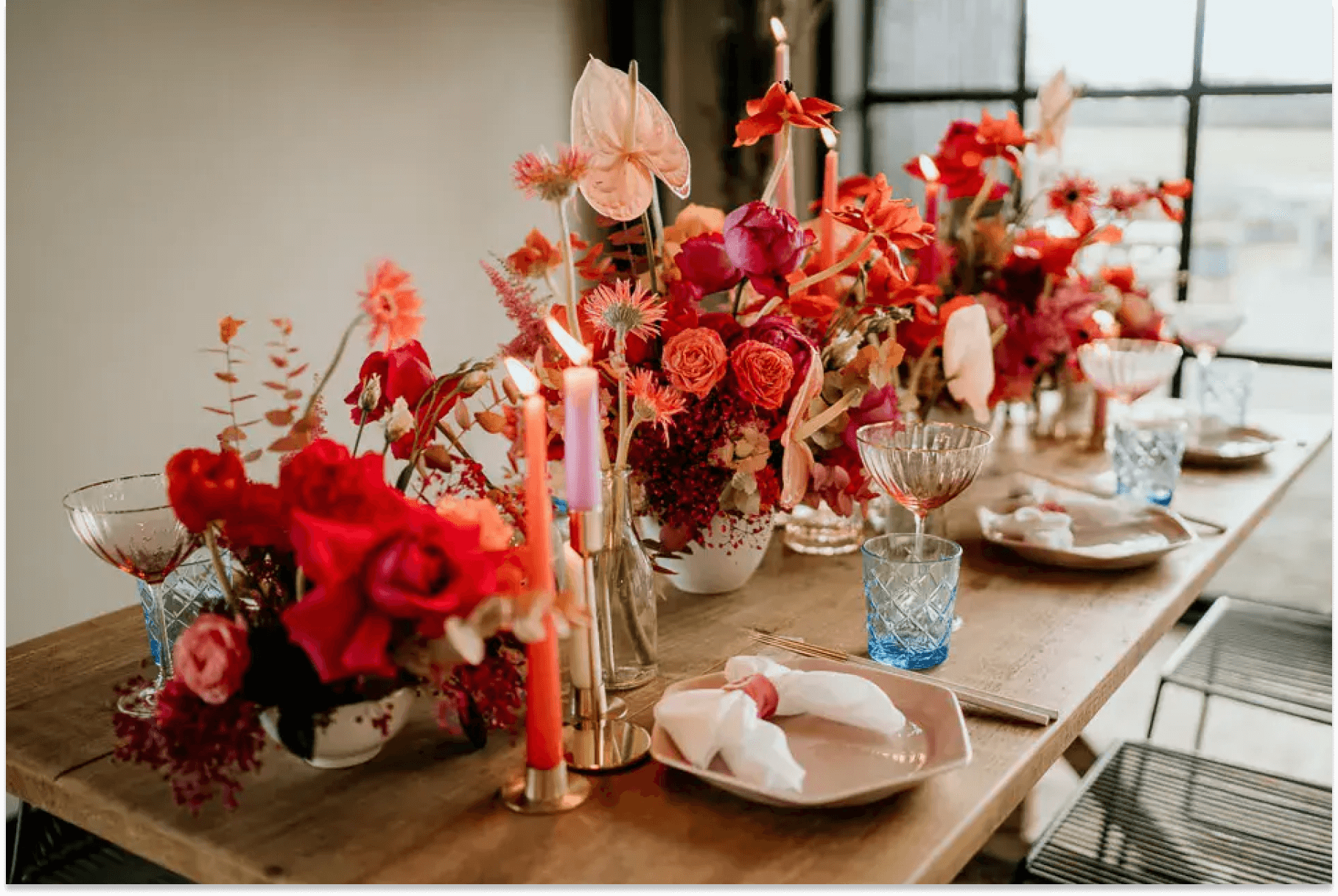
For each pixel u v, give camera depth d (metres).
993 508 1.61
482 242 2.96
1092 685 1.10
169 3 2.19
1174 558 1.45
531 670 0.87
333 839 0.84
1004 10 2.83
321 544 0.78
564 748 0.96
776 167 1.25
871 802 0.88
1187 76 2.66
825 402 1.28
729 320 1.22
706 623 1.25
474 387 1.04
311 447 0.87
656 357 1.23
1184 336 2.04
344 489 0.86
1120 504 1.57
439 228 2.84
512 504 1.09
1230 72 2.62
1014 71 2.85
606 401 1.21
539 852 0.82
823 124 1.21
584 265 1.30
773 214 1.15
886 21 2.97
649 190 1.22
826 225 1.39
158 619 1.10
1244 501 1.69
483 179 2.94
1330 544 2.73
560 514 1.20
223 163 2.33
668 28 3.07
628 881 0.78
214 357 2.35
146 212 2.20
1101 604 1.30
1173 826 1.44
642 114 1.18
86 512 1.00
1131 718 2.59
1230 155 2.66
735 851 0.82
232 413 0.98
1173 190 1.82
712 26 3.00
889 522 1.44
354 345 2.65
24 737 1.02
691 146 3.09
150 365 2.24
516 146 3.02
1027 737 0.99
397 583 0.80
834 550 1.50
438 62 2.77
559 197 1.01
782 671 1.01
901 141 3.04
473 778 0.93
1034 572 1.40
